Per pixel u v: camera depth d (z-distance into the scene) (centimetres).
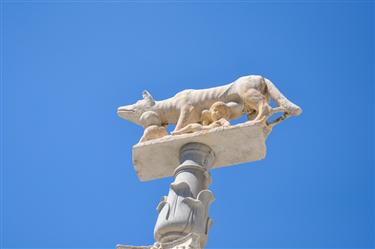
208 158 1466
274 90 1497
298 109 1466
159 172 1537
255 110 1496
